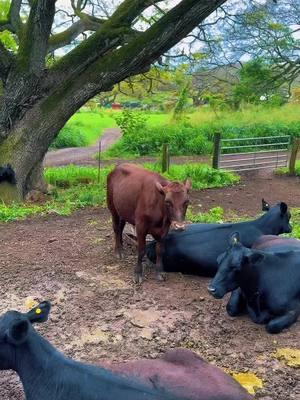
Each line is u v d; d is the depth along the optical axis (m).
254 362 5.52
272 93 35.38
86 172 17.83
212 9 12.68
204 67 30.22
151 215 7.40
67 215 11.73
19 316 3.87
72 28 17.27
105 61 13.54
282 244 6.98
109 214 11.84
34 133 13.63
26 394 3.81
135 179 7.83
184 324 6.33
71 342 5.90
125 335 6.06
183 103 36.75
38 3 12.79
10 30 16.67
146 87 33.00
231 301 6.55
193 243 7.79
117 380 3.67
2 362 3.84
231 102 35.41
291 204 13.99
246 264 6.00
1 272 7.91
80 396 3.61
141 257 7.59
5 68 13.45
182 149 26.61
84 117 52.56
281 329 6.14
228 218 11.76
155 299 7.02
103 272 7.96
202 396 3.62
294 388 5.07
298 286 6.24
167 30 12.96
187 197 7.13
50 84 13.53
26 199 13.97
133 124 28.19
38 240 9.63
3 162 13.39
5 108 13.58
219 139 18.00
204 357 5.60
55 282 7.55
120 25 13.62
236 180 17.00
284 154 22.53
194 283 7.65
